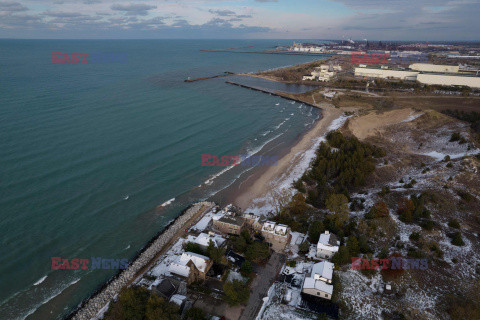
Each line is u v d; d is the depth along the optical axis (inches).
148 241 3395.7
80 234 3427.7
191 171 4906.5
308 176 4771.2
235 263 3051.2
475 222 3599.9
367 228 3417.8
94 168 4687.5
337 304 2573.8
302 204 3941.9
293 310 2536.9
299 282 2824.8
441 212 3747.5
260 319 2470.5
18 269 2933.1
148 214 3863.2
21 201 3791.8
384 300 2645.2
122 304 2386.8
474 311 2426.2
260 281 2859.3
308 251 3213.6
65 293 2738.7
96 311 2549.2
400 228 3479.3
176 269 2795.3
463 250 3147.1
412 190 4180.6
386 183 4623.5
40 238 3304.6
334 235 3216.0
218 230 3543.3
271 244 3341.5
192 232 3508.9
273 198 4293.8
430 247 3161.9
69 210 3750.0
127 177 4559.5
